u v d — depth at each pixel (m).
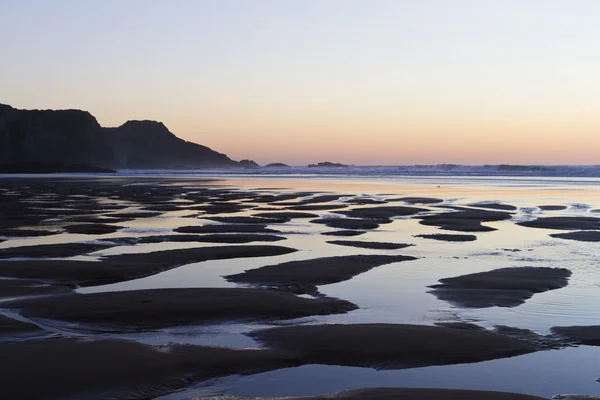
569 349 9.55
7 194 53.94
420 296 13.36
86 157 179.00
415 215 32.91
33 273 15.59
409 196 50.41
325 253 19.55
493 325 10.93
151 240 22.59
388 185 73.75
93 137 186.88
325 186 72.25
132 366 8.52
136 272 16.11
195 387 8.02
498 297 13.10
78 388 7.79
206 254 19.05
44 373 8.20
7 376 8.08
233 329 10.75
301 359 9.06
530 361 9.02
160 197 50.41
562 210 35.75
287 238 23.30
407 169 178.62
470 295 13.29
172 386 8.00
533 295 13.31
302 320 11.37
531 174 114.69
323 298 13.10
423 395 7.50
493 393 7.58
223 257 18.72
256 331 10.41
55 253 19.23
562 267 16.78
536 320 11.32
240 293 13.12
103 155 190.88
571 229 25.94
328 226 27.50
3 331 10.34
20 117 165.88
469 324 10.99
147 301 12.38
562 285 14.29
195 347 9.47
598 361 9.04
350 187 68.88
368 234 24.66
